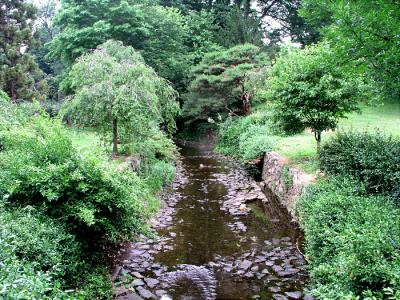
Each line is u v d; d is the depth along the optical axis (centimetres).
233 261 613
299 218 766
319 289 375
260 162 1305
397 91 522
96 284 466
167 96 1145
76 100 954
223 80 1986
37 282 276
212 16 2789
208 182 1218
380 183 575
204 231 760
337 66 557
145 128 1009
